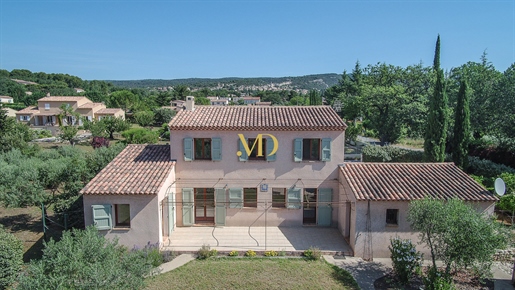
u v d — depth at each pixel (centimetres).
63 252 977
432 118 2719
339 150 1953
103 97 12044
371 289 1380
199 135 1945
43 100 8100
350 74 8688
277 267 1553
